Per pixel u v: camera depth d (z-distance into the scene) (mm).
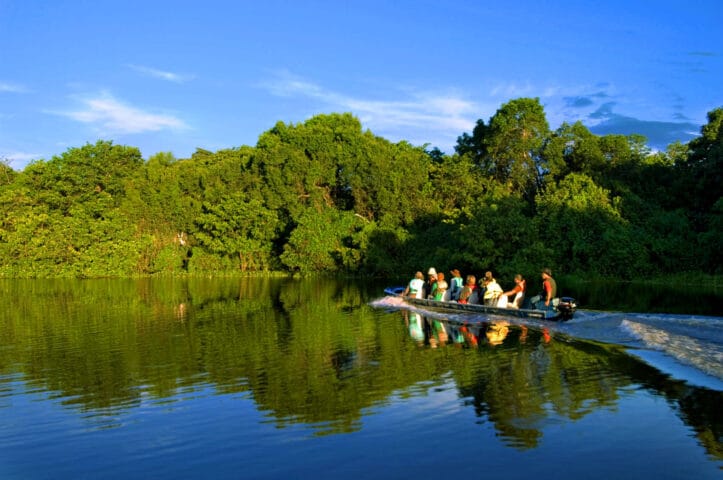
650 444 7078
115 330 16031
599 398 8883
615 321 15797
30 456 7016
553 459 6672
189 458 6859
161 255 42750
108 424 8078
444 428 7691
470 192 39938
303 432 7621
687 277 29188
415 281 21984
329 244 39281
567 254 32625
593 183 34844
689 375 10203
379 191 39562
